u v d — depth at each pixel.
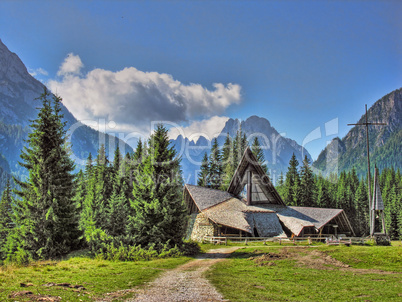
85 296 15.02
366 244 44.06
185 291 17.47
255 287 19.02
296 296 16.94
